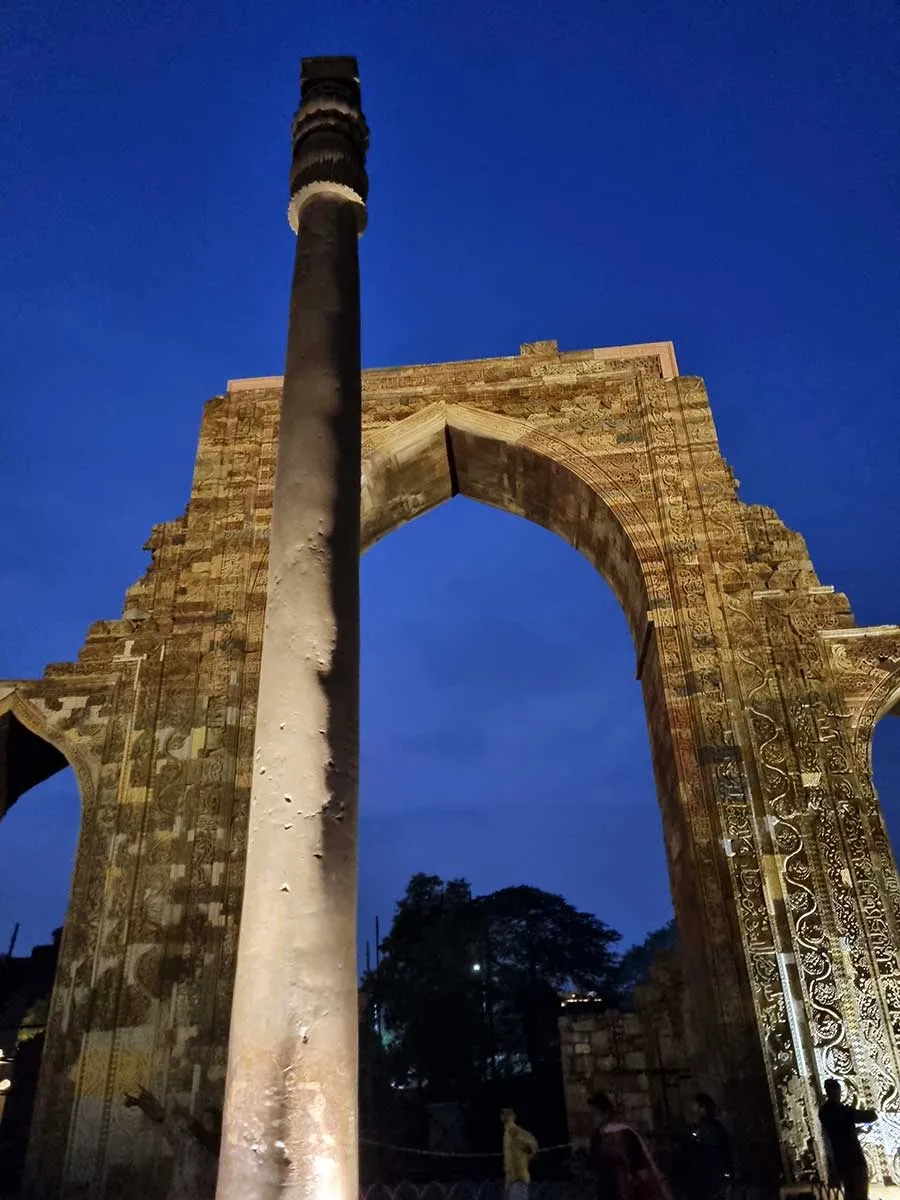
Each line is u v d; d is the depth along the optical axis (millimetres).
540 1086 30656
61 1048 14500
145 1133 13773
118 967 15055
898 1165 13211
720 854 15648
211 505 19969
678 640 17844
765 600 18031
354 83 10438
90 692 17688
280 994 5438
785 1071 13906
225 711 17250
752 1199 12852
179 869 15797
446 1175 24469
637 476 20031
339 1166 5098
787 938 14859
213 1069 14133
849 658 17250
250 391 21781
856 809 15820
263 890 5793
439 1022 36969
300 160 9805
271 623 6887
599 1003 37594
